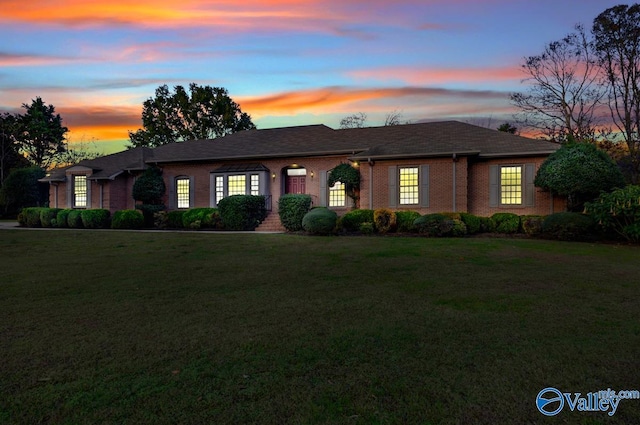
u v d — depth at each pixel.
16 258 10.30
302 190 22.45
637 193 13.11
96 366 3.47
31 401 2.84
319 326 4.60
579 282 7.05
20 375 3.29
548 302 5.67
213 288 6.66
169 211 23.14
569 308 5.35
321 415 2.65
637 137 27.34
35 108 52.16
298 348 3.89
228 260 9.73
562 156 16.30
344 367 3.43
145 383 3.13
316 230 16.12
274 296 6.09
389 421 2.58
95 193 25.47
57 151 53.31
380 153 18.56
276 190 22.31
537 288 6.59
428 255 10.31
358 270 8.30
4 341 4.12
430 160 17.98
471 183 18.75
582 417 2.63
